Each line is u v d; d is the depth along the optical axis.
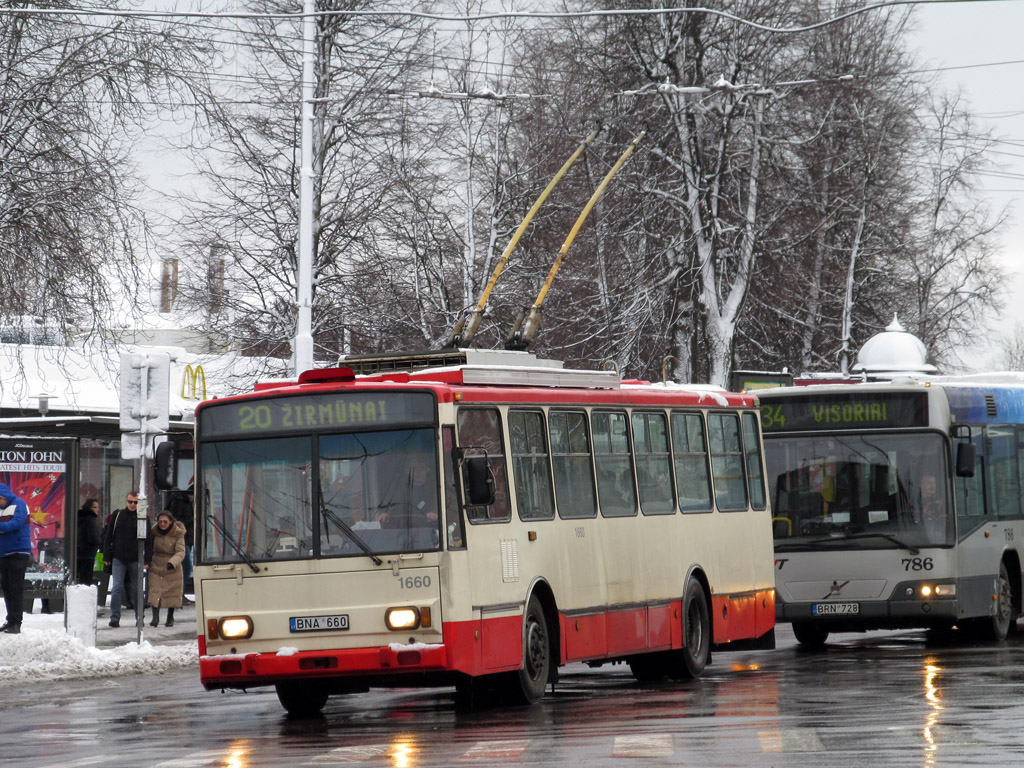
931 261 96.62
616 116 76.69
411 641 25.02
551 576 27.88
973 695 25.59
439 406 25.53
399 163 67.12
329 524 25.50
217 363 73.31
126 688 33.19
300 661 25.20
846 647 39.88
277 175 66.50
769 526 37.19
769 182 81.19
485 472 25.17
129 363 40.12
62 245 42.50
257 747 21.84
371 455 25.59
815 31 79.12
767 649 37.06
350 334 69.00
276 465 25.89
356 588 25.23
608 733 21.78
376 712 27.03
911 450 38.09
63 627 43.41
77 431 49.41
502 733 22.41
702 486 34.22
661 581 31.67
